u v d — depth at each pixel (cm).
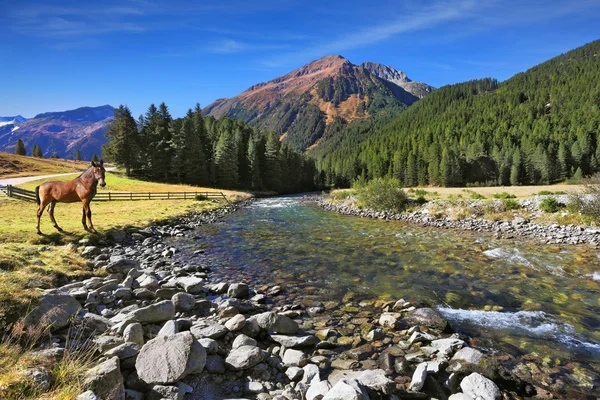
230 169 8188
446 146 12356
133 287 1027
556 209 2548
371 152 15275
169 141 7556
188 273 1319
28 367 431
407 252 1717
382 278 1269
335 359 661
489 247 1841
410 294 1091
